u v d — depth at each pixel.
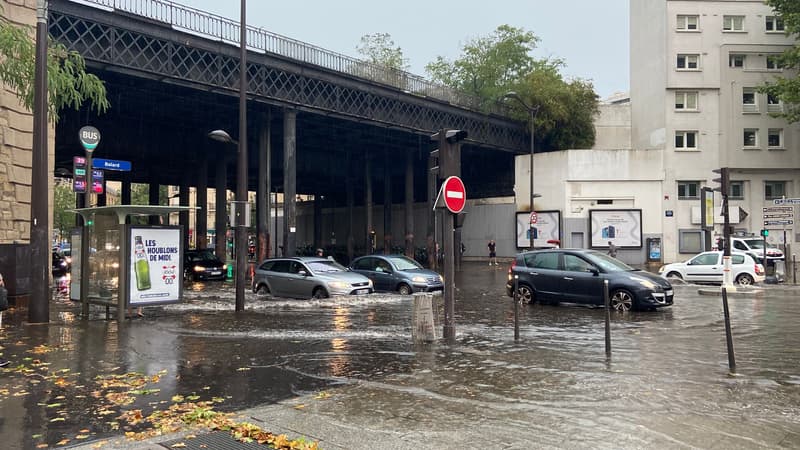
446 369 7.95
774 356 8.84
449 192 10.17
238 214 15.23
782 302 16.92
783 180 42.38
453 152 10.36
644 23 45.34
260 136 35.78
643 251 41.62
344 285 17.97
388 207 53.28
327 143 47.19
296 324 12.61
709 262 24.00
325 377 7.58
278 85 32.28
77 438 5.21
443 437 5.12
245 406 6.29
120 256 12.83
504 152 49.34
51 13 23.30
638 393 6.64
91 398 6.57
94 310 15.44
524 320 13.34
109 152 39.03
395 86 37.81
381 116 37.38
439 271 36.34
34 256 12.27
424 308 10.23
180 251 13.85
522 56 55.09
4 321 12.95
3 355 9.02
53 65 12.45
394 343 10.14
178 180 63.56
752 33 42.75
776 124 42.25
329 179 58.97
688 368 7.99
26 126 17.50
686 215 41.88
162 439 5.13
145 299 13.20
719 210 41.12
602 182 42.25
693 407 6.07
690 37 42.66
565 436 5.14
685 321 12.91
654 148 43.81
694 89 42.44
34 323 12.30
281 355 9.06
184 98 31.59
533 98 47.31
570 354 9.03
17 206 17.16
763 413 5.86
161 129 40.34
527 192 44.78
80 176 19.53
